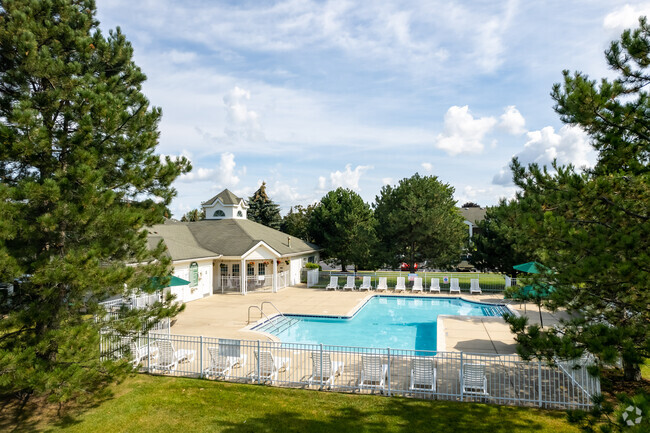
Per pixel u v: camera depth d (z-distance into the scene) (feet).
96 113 32.30
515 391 37.58
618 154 25.89
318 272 122.83
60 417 33.55
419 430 30.40
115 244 34.96
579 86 24.86
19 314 30.32
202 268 97.14
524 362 36.27
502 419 31.96
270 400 36.47
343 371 43.57
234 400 36.60
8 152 30.30
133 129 35.99
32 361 28.78
